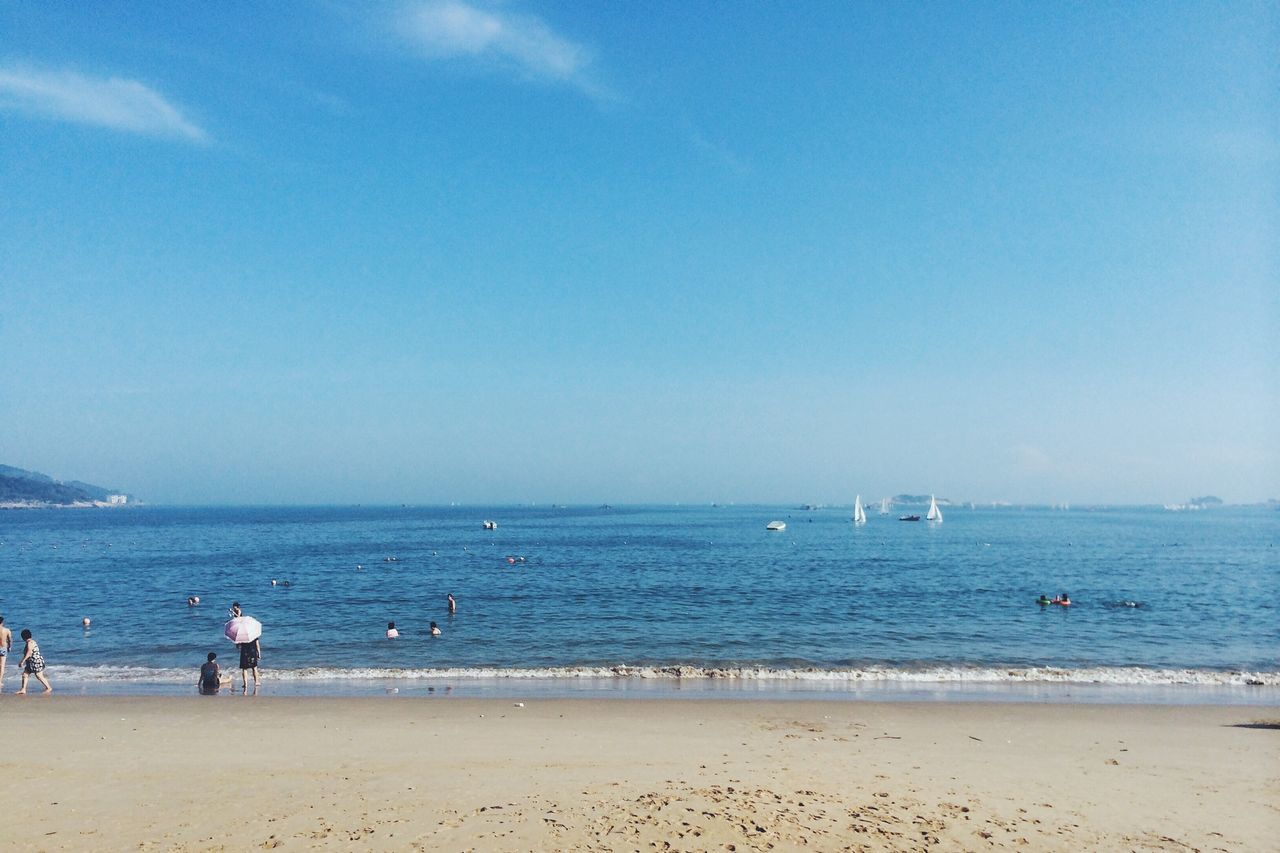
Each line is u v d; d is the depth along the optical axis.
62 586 55.28
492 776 13.26
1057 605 44.22
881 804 11.98
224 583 56.97
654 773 13.54
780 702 20.61
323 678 24.88
